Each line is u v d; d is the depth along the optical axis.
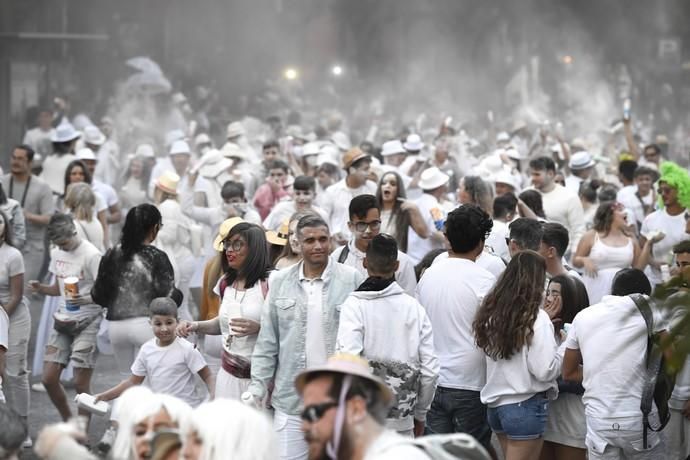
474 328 15.46
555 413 16.28
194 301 28.25
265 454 9.22
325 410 8.73
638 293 15.12
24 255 28.58
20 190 28.61
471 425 16.03
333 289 15.27
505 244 21.58
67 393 23.66
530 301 15.15
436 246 25.30
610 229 22.47
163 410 10.36
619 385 14.84
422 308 15.01
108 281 19.03
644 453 15.04
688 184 23.84
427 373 14.87
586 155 34.66
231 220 17.52
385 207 22.48
